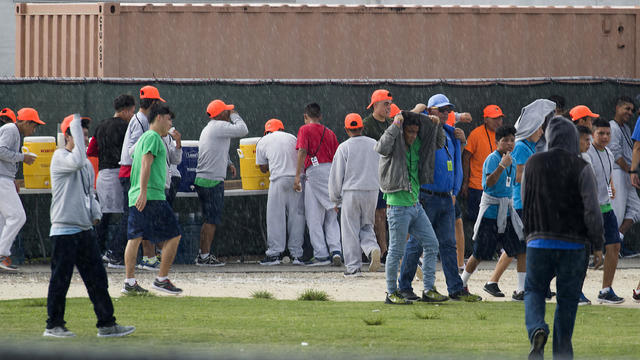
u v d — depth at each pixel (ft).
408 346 76.23
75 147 80.48
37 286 123.13
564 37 176.35
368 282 133.49
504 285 131.03
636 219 164.86
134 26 163.02
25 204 155.53
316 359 36.91
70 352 30.83
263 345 75.87
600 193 113.39
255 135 163.73
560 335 70.23
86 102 156.66
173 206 156.87
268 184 158.92
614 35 178.70
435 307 105.81
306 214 154.92
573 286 69.92
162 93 160.15
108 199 144.25
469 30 172.55
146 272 140.36
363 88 164.96
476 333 85.20
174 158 139.44
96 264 81.25
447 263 112.88
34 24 170.40
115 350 71.00
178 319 93.04
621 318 98.73
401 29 170.40
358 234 141.38
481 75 173.37
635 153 147.84
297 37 167.94
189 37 165.07
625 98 164.14
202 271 144.46
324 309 102.89
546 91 168.96
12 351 30.83
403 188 105.09
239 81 163.02
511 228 111.86
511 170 111.24
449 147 111.75
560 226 69.36
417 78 171.32
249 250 165.37
